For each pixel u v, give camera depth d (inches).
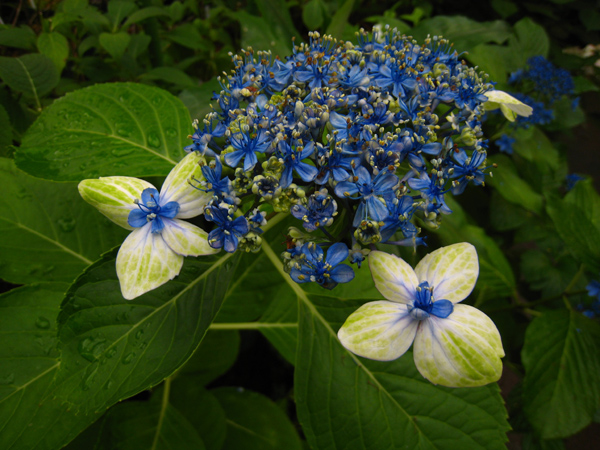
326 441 6.2
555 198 9.9
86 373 5.1
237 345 9.5
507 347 11.1
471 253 5.0
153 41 11.3
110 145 6.8
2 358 6.4
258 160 5.5
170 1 15.9
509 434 13.0
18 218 7.4
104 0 13.5
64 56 9.1
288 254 5.0
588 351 8.8
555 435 8.4
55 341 6.6
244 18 10.5
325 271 4.8
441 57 6.6
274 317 8.3
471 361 4.5
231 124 5.3
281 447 8.3
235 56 6.2
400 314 4.8
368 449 6.1
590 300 11.1
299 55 6.2
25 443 5.9
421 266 5.1
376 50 6.1
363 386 6.3
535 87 13.1
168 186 5.1
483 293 9.8
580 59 19.4
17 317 6.7
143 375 5.2
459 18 11.3
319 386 6.3
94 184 5.0
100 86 7.3
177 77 9.7
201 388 8.3
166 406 7.8
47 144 6.8
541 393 8.6
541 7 20.2
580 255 9.5
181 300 5.7
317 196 4.8
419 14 14.3
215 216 4.8
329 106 5.5
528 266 12.4
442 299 4.8
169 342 5.4
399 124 5.9
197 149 5.2
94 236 7.8
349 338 4.7
